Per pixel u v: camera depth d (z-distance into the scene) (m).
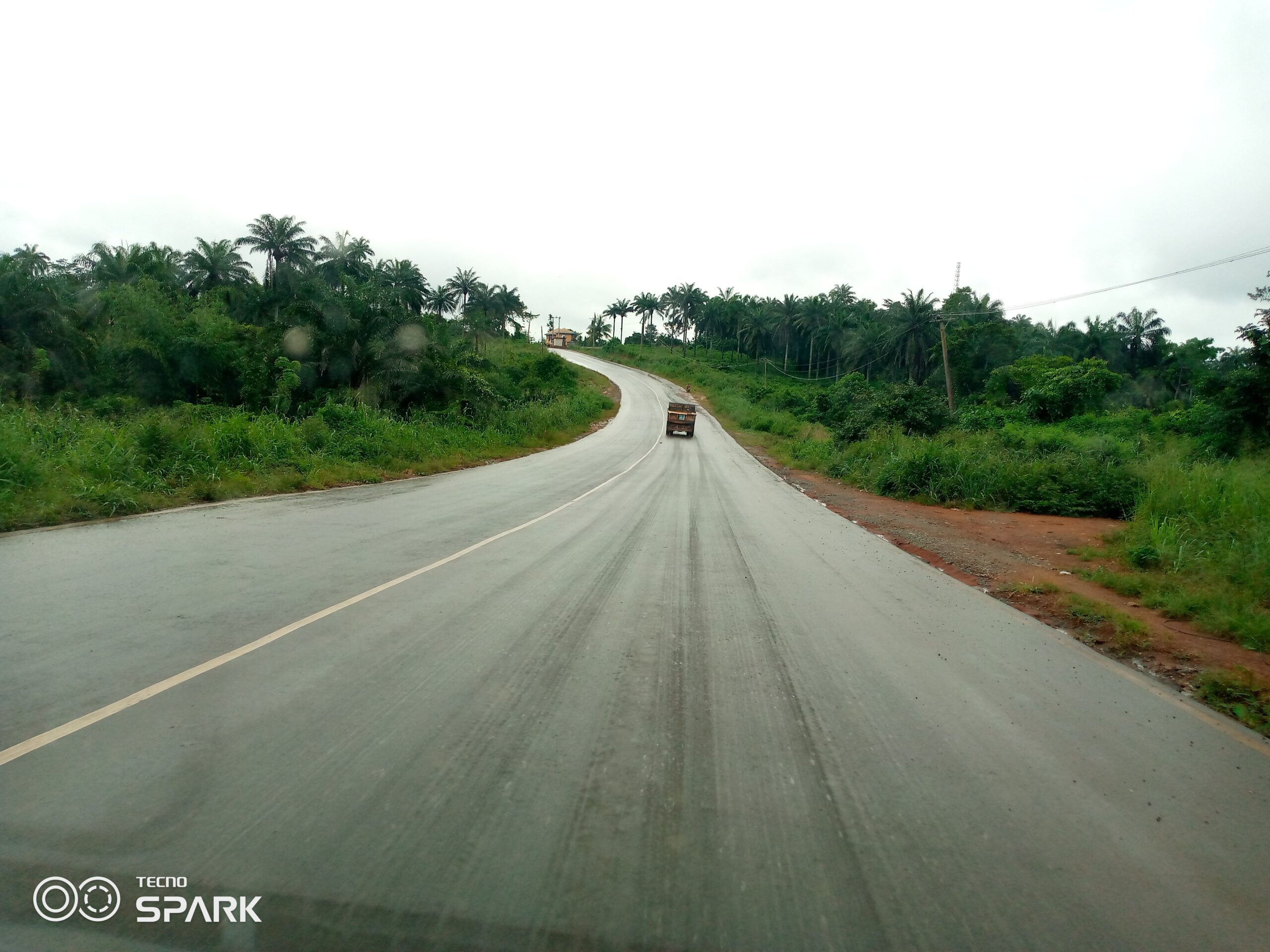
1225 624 6.62
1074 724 4.18
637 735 3.62
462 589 6.52
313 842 2.55
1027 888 2.53
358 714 3.66
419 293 76.31
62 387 32.44
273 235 61.38
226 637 4.76
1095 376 37.47
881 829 2.88
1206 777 3.57
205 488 11.61
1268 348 21.08
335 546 8.27
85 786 2.83
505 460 25.73
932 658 5.29
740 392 73.12
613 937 2.16
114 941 2.04
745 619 6.07
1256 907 2.50
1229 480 12.49
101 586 5.88
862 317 98.25
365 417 21.78
